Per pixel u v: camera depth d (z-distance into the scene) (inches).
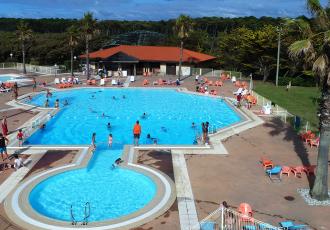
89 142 1099.9
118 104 1660.9
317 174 665.6
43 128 1203.2
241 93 1705.2
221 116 1453.0
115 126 1300.4
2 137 848.3
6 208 611.8
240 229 547.8
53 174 755.4
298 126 1164.5
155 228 561.3
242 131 1132.5
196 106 1636.3
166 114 1489.9
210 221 577.6
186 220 585.9
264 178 761.0
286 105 1651.1
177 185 718.5
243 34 2918.3
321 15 621.9
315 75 629.3
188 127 1299.2
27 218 580.1
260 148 962.1
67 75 2516.0
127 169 796.6
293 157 896.3
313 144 978.1
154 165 823.7
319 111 660.7
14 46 3727.9
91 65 2861.7
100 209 648.4
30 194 672.4
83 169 794.2
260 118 1306.6
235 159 873.5
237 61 2773.1
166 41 3836.1
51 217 617.6
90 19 2247.8
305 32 645.9
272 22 5182.1
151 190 724.0
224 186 718.5
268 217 602.5
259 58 2519.7
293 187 718.5
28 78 2335.1
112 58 2588.6
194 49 3705.7
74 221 571.5
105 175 789.9
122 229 556.1
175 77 2496.3
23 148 930.1
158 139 1151.0
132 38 3846.0
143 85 2106.3
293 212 620.4
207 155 898.1
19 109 1437.0
